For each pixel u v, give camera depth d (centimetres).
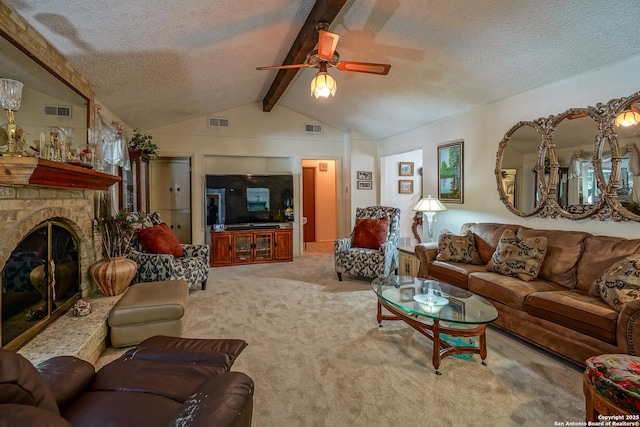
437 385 202
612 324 198
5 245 184
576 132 303
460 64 334
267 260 578
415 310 227
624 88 268
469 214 434
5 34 191
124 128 468
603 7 221
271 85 514
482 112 411
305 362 230
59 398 119
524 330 255
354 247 475
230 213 587
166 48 294
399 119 529
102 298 292
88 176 246
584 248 277
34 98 220
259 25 301
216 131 592
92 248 307
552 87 327
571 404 183
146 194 516
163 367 150
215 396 105
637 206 259
